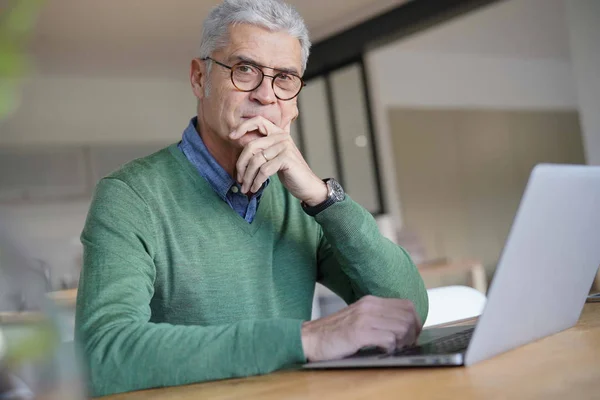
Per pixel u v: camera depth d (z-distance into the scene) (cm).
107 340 99
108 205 130
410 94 866
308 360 98
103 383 95
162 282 135
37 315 40
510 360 90
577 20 607
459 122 915
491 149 945
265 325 99
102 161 770
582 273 110
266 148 132
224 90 142
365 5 638
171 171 142
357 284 138
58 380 41
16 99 32
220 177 142
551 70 1003
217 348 96
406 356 93
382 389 80
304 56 150
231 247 141
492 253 933
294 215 154
